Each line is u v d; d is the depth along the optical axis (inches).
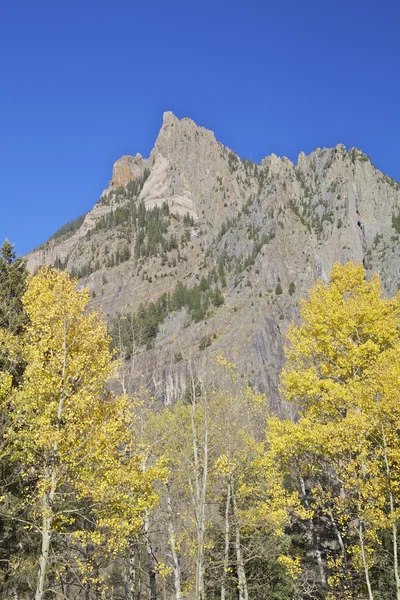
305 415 627.2
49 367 442.6
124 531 420.8
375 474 504.1
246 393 581.3
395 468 514.0
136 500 430.9
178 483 552.4
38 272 508.1
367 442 511.8
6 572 483.5
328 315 635.5
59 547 468.4
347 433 506.9
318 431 541.6
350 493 559.5
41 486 406.0
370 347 583.5
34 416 434.6
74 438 410.3
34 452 429.1
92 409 439.8
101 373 458.0
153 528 610.9
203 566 499.5
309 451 603.5
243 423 583.8
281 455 601.9
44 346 454.0
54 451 402.9
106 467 425.1
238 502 595.5
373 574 623.8
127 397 471.5
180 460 534.0
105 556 467.5
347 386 579.8
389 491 478.3
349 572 573.3
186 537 550.9
